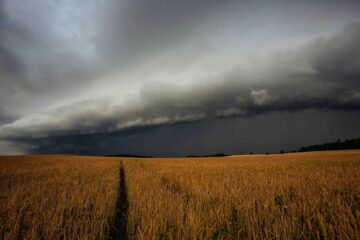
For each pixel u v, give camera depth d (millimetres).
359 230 3303
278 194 6391
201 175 12375
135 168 20531
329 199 5277
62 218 4359
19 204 5609
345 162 21219
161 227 3928
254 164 23609
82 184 9289
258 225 4012
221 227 4004
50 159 43594
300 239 3539
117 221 5219
